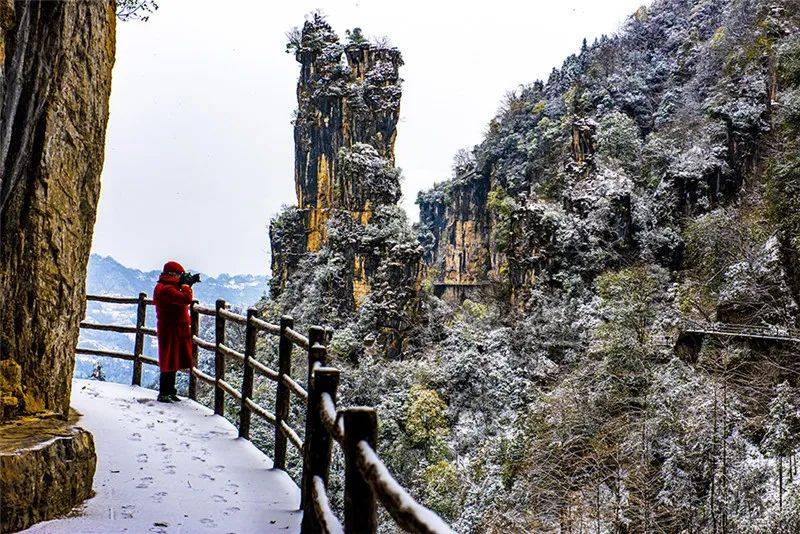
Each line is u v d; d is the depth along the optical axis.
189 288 9.12
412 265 59.09
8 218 5.07
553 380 43.00
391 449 39.66
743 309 32.19
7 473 4.17
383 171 66.75
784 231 33.31
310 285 64.88
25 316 5.23
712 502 17.08
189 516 5.07
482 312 63.09
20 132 4.92
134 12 9.06
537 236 58.59
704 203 58.16
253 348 7.48
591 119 72.69
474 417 42.28
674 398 23.45
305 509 4.56
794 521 15.74
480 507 25.14
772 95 61.19
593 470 21.86
